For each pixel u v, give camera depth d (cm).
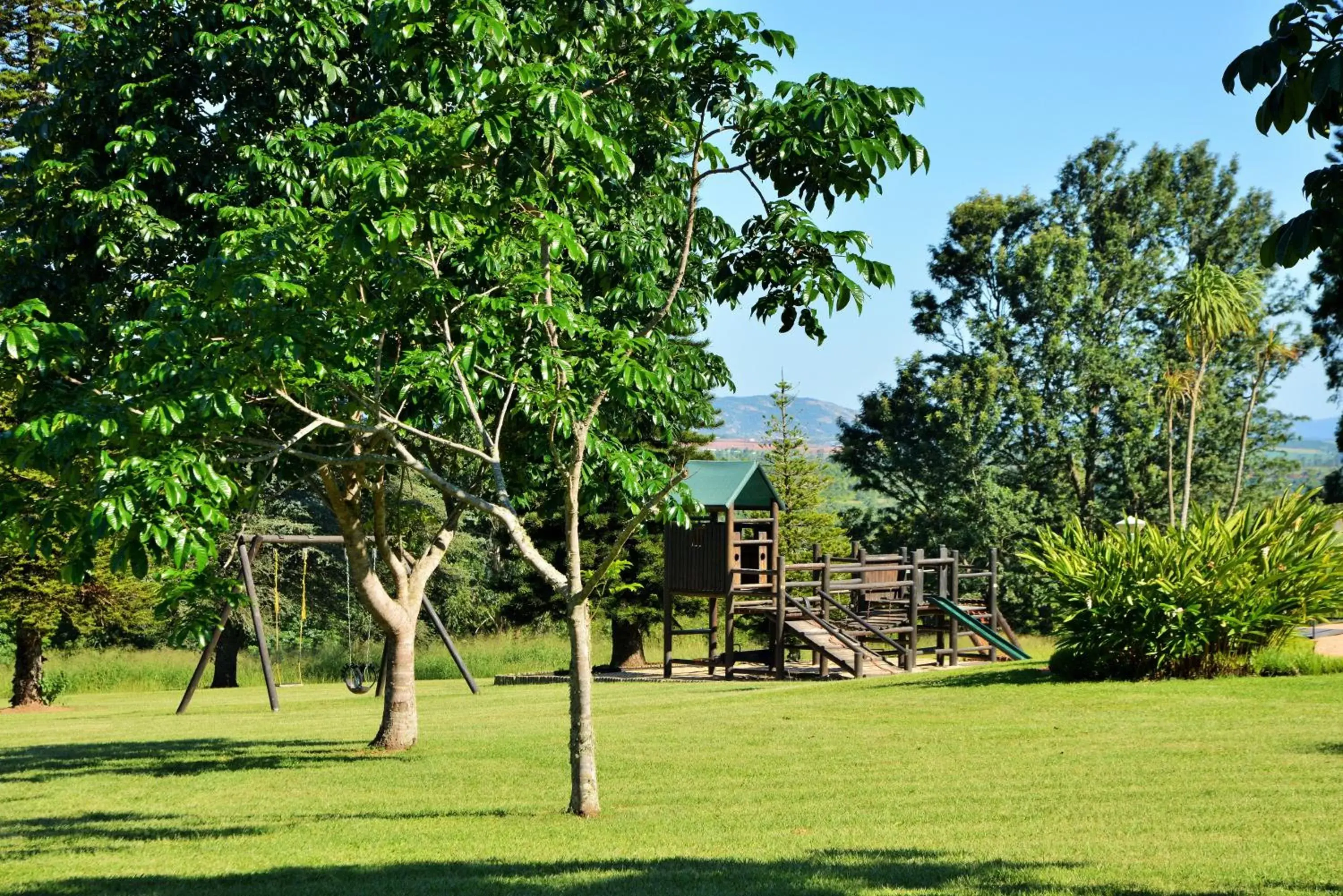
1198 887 688
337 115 1358
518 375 987
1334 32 439
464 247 986
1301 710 1419
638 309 1341
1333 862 748
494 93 850
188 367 845
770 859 814
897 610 2828
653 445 3425
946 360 5131
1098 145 5350
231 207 1053
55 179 1345
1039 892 688
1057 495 4866
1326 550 1816
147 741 1856
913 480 5066
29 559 2719
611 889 727
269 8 1273
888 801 1038
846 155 921
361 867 834
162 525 772
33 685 3008
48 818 1138
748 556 2781
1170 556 1798
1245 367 5041
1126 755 1197
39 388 1006
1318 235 464
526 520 3481
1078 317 4941
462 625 4566
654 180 1312
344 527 1502
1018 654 2717
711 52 966
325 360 957
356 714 2261
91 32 1377
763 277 998
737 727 1581
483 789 1216
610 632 4944
